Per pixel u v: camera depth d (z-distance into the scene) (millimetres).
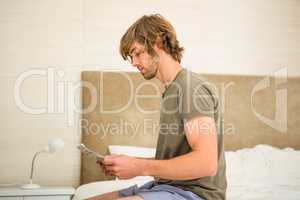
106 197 1770
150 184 1728
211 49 3432
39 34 3180
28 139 3141
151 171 1447
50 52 3189
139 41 1719
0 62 3121
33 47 3168
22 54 3152
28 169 3133
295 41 3582
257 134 3383
